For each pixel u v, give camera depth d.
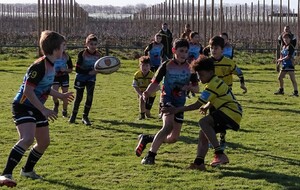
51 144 11.16
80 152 10.52
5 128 12.82
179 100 9.63
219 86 9.08
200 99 9.03
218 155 9.40
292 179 8.85
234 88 21.78
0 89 20.52
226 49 16.72
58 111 15.32
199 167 9.32
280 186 8.43
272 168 9.50
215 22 60.09
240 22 62.53
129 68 29.83
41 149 8.52
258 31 54.03
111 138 11.92
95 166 9.46
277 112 15.91
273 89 21.64
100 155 10.28
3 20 74.19
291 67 19.72
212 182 8.61
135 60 34.78
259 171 9.29
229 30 62.53
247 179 8.80
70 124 13.57
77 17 74.06
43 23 40.31
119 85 22.27
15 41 48.44
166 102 9.62
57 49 7.97
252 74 27.61
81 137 11.98
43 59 7.97
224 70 10.95
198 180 8.72
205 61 9.04
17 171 9.01
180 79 9.52
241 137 12.12
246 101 18.25
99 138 11.90
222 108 9.16
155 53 19.50
